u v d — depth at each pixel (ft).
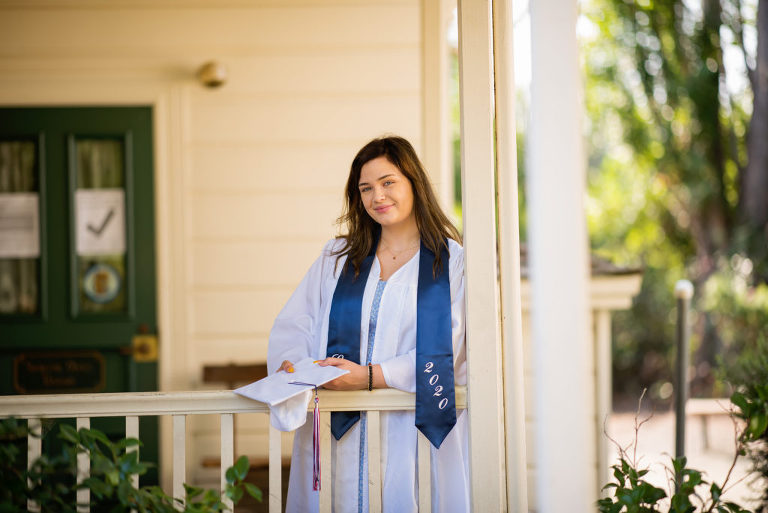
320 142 14.38
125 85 14.24
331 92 14.39
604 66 37.01
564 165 7.28
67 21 14.16
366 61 14.39
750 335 35.09
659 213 37.91
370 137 14.37
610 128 38.55
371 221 8.68
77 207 14.24
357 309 8.34
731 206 35.99
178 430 8.23
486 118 8.19
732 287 35.65
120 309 14.25
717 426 25.89
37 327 14.14
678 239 37.96
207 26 14.30
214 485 13.88
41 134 14.19
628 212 38.58
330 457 8.28
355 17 14.40
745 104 34.91
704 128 35.42
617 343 38.75
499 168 8.71
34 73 14.15
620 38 35.58
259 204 14.35
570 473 7.22
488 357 8.08
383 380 8.03
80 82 14.20
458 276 8.42
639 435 29.81
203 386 14.23
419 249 8.54
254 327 14.30
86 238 14.24
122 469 7.40
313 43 14.39
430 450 8.22
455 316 8.32
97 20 14.20
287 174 14.39
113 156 14.33
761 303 35.09
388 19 14.42
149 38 14.25
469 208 8.13
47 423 8.31
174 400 8.21
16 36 14.10
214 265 14.32
